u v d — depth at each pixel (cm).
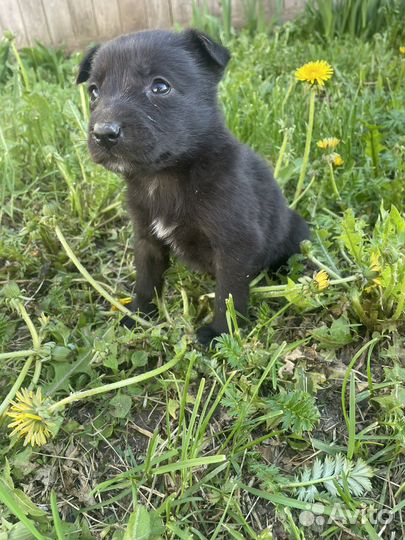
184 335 30
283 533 24
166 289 38
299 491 25
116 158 27
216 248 32
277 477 25
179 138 29
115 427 28
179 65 29
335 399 29
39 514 24
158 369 27
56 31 84
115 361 29
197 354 29
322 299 34
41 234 39
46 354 29
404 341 31
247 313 33
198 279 38
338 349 31
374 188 42
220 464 26
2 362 31
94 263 40
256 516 24
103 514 25
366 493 25
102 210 43
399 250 31
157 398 29
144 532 21
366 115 50
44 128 50
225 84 56
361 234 32
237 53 68
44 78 73
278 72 65
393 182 41
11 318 36
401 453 26
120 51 29
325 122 50
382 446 26
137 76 28
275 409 26
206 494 25
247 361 29
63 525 24
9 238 42
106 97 28
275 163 47
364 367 30
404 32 70
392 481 25
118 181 44
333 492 25
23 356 30
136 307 36
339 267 37
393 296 31
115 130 26
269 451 27
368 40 75
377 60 64
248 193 32
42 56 77
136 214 33
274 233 36
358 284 32
